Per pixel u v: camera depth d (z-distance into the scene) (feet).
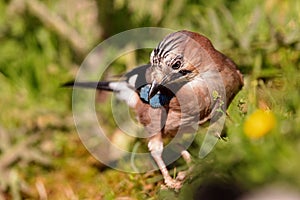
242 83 31.37
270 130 25.84
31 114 38.06
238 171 24.23
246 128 26.17
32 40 40.93
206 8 39.91
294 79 32.30
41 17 40.63
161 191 28.60
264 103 30.76
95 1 40.04
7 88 39.91
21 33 41.04
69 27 40.55
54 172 35.45
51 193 34.27
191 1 40.24
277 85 33.14
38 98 39.37
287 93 30.60
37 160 35.70
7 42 41.04
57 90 39.45
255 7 38.22
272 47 35.17
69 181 34.60
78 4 40.57
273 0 38.86
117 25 40.11
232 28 37.01
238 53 35.53
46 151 36.40
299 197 20.11
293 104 29.55
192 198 26.00
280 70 34.19
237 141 26.17
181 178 29.27
